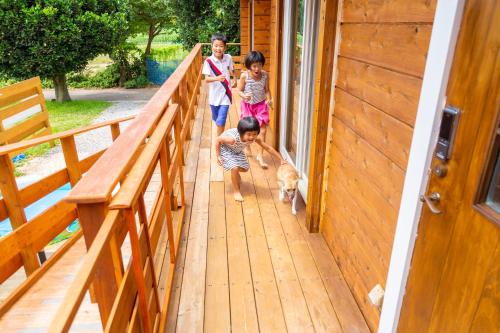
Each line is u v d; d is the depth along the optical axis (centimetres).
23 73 1152
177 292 210
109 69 1703
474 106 101
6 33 1066
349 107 199
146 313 140
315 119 235
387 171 157
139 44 2278
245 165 308
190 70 551
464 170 106
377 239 171
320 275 224
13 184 241
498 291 95
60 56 1159
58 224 259
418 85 129
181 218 273
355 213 198
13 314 212
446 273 118
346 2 195
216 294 210
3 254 216
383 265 166
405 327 147
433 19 118
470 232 105
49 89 1683
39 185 261
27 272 240
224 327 188
